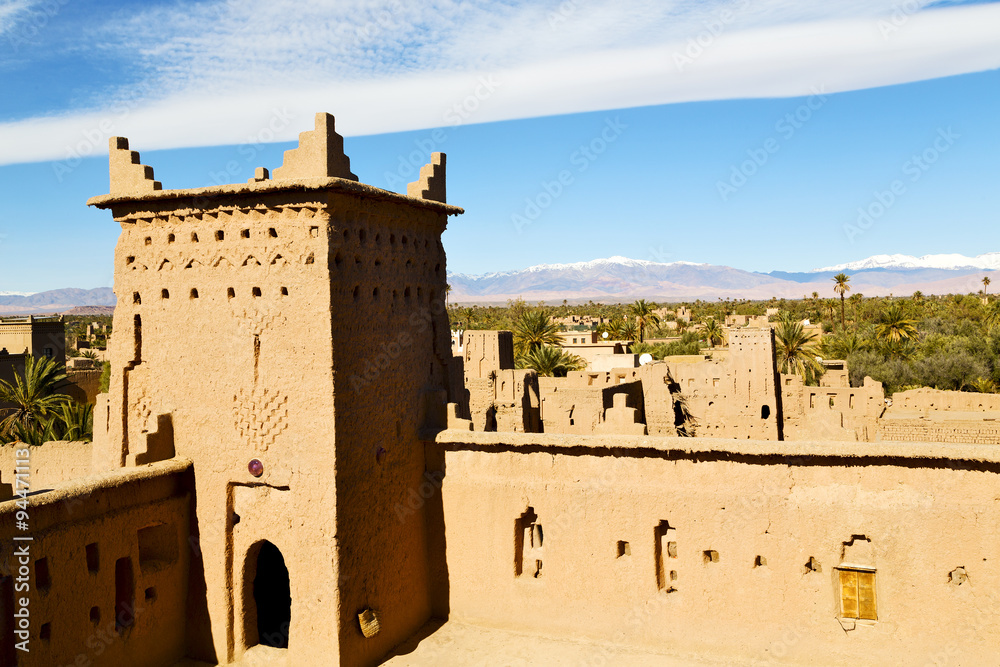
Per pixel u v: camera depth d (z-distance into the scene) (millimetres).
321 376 11883
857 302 103875
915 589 11352
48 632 10305
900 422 33719
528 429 25500
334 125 12164
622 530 12953
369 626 12328
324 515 11898
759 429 32938
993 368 50906
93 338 93625
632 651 12742
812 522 11875
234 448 12633
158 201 12984
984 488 10992
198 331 12898
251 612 13195
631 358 42750
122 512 11688
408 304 14180
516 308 91062
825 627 11820
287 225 12109
